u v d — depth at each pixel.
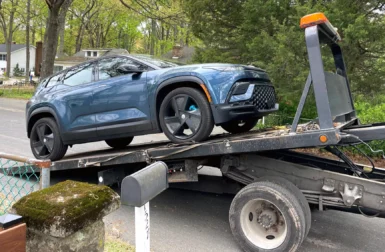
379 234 4.35
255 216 3.71
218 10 12.23
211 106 4.10
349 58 9.22
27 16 41.00
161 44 44.16
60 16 18.75
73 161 5.06
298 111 3.48
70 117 5.45
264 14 10.73
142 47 61.88
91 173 5.99
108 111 5.04
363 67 9.87
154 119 4.61
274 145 3.49
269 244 3.53
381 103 9.41
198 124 4.19
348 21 9.08
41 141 5.94
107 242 3.67
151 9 17.36
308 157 4.66
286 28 9.30
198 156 4.10
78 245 2.15
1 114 15.38
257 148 3.60
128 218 4.59
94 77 5.42
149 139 10.04
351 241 4.12
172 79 4.38
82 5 42.19
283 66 9.11
